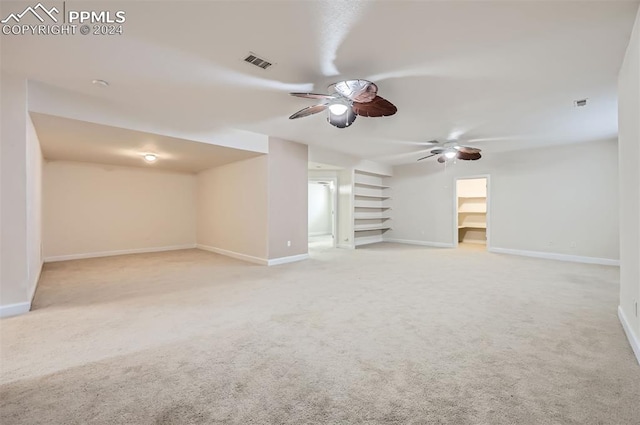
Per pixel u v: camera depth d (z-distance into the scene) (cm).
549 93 329
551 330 254
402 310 304
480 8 188
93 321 275
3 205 285
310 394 168
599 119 427
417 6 186
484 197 883
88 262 575
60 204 600
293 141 578
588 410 153
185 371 191
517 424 143
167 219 746
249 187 584
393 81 297
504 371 191
